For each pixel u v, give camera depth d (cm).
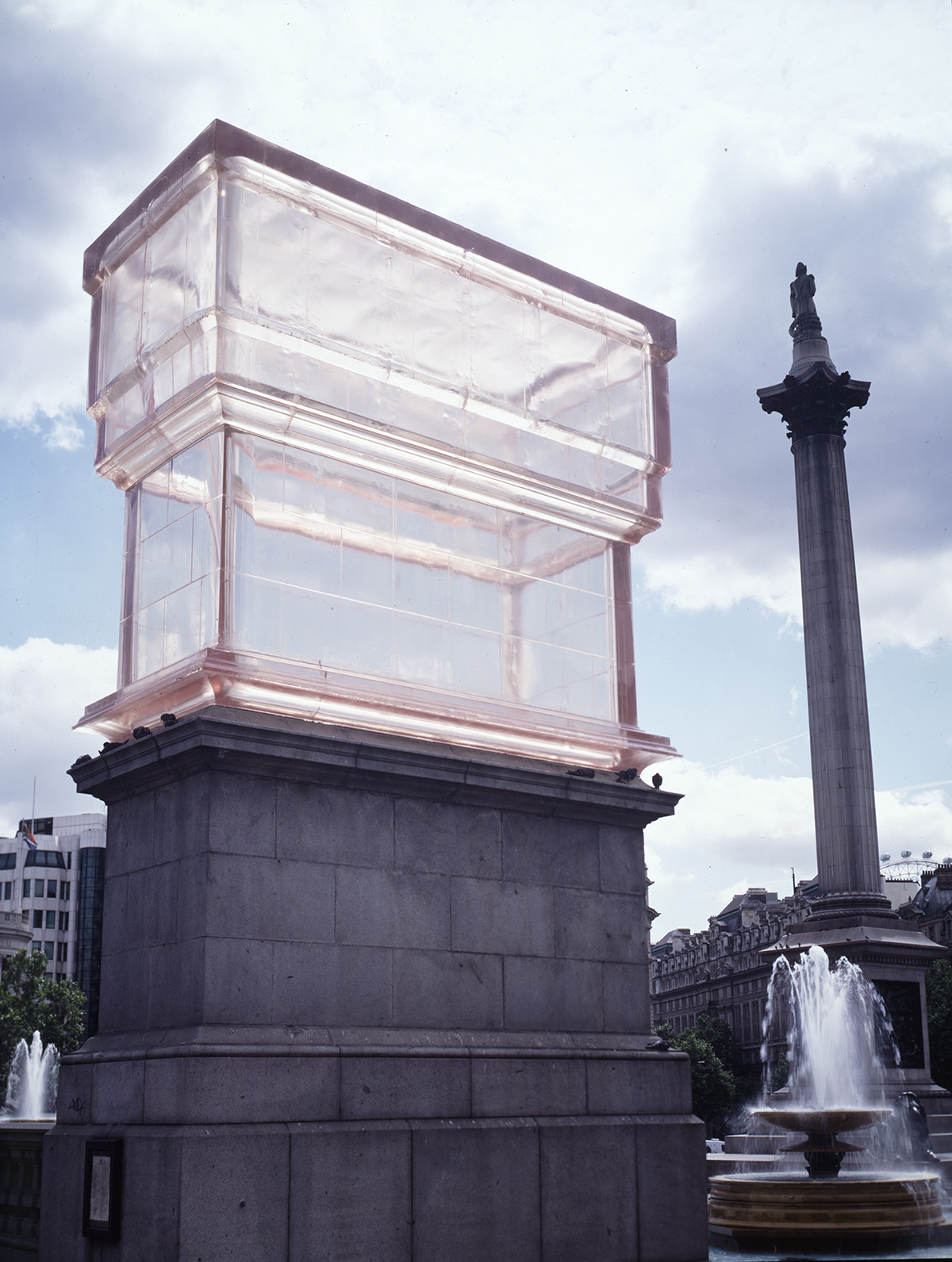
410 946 1333
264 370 1372
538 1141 1330
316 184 1455
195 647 1342
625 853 1559
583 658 1648
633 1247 1380
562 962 1457
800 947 4294
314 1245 1149
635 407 1745
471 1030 1357
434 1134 1255
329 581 1410
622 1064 1446
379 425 1450
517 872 1446
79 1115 1281
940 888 14062
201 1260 1083
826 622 4700
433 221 1560
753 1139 3647
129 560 1509
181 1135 1106
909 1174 2334
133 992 1285
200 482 1386
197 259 1398
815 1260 1777
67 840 16388
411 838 1366
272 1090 1170
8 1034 10581
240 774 1259
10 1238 1391
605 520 1698
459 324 1566
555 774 1477
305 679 1333
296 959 1246
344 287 1461
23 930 12425
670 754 1645
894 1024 4150
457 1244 1244
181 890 1243
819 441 4891
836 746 4569
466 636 1528
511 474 1570
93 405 1567
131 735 1452
